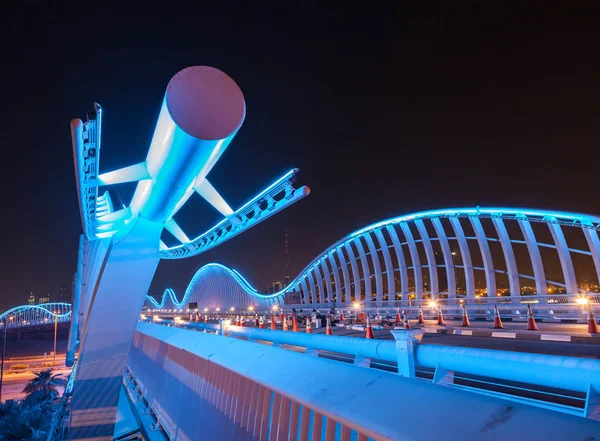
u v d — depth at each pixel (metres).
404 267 33.22
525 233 22.58
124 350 6.06
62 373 69.38
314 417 1.91
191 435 3.94
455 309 25.34
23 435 18.91
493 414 1.18
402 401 1.47
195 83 3.78
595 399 2.03
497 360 2.51
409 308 29.39
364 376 1.79
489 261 25.41
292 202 5.94
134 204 5.98
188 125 3.69
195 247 9.24
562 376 2.20
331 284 46.56
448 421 1.25
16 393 54.44
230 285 82.12
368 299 37.47
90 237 7.18
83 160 4.45
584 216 19.17
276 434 2.28
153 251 6.14
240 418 2.81
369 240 37.72
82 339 6.07
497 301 22.80
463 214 26.62
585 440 0.93
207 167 4.68
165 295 124.31
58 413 7.97
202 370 3.96
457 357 2.77
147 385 7.03
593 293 17.72
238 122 3.89
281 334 6.39
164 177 4.77
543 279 21.61
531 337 11.05
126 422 6.62
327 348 4.73
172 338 5.45
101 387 5.88
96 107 4.07
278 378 2.31
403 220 32.44
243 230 7.08
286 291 57.09
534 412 1.12
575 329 13.86
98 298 5.90
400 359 3.17
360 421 1.50
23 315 145.88
